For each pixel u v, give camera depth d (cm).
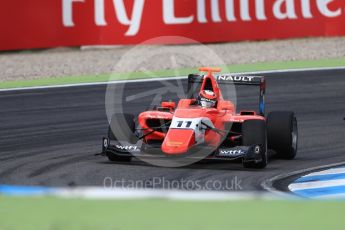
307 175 3475
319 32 7888
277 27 7694
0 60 7250
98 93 5947
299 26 7794
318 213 2302
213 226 2148
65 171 3503
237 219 2230
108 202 2458
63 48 7744
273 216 2261
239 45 7906
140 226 2150
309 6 7825
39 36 6906
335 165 3744
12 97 5769
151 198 2523
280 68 7012
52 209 2358
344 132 4675
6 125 4797
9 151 4016
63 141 4309
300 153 4088
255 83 3941
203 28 7475
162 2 7294
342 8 7981
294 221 2198
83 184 3219
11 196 2561
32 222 2203
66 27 6988
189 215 2278
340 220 2212
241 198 2538
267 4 7656
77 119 5003
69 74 6738
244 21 7600
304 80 6494
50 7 6919
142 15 7238
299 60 7388
